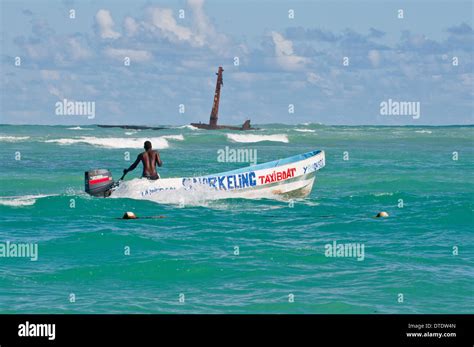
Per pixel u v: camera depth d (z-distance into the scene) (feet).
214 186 63.62
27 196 64.75
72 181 82.79
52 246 42.60
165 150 152.05
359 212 57.88
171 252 41.22
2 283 34.27
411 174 92.99
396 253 41.37
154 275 36.11
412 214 56.29
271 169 64.75
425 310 30.66
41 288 33.60
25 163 107.65
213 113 269.23
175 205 60.59
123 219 53.36
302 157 66.03
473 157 134.00
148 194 62.64
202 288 33.78
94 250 41.65
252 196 64.64
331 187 79.25
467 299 32.32
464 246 43.78
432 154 143.43
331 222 52.65
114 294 32.73
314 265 38.24
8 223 50.62
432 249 42.75
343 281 34.99
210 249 42.16
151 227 49.80
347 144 195.21
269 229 49.65
